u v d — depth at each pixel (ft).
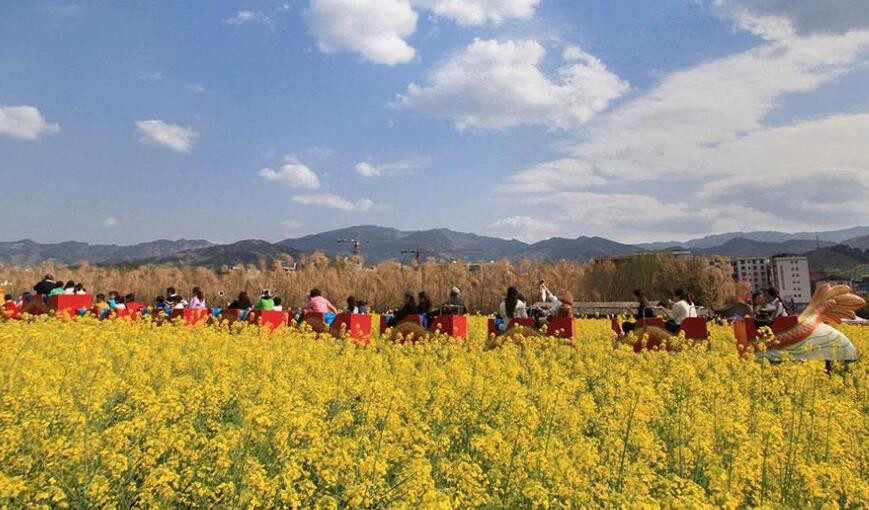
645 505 15.33
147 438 18.21
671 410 28.60
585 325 69.82
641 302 55.06
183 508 16.25
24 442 17.63
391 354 44.62
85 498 15.49
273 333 55.21
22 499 15.07
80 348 35.14
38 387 22.47
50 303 72.74
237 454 17.99
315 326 60.90
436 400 25.90
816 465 19.13
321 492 17.10
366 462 16.72
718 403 26.50
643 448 20.71
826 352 42.80
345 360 36.40
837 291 45.16
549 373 35.78
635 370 36.27
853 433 23.62
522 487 17.79
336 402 26.40
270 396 24.03
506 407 26.12
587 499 16.75
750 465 18.71
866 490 17.62
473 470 17.70
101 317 70.59
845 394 33.04
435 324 55.62
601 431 24.59
